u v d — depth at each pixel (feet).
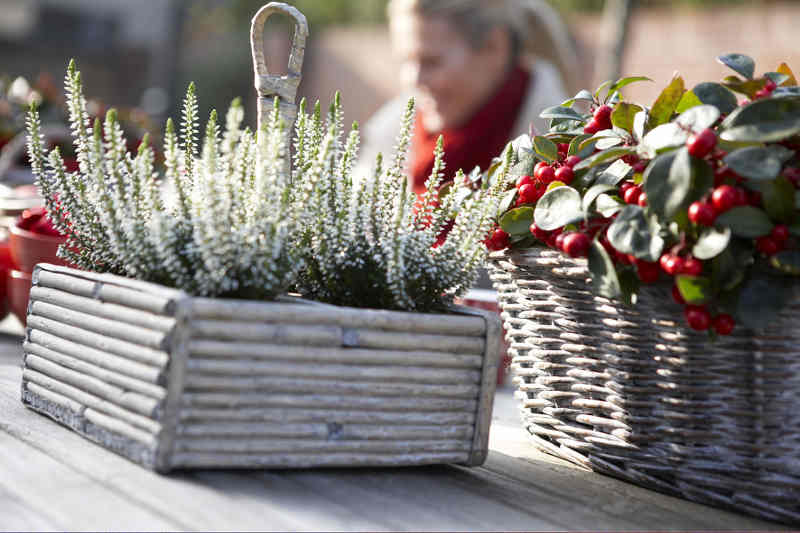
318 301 3.80
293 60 3.80
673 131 3.23
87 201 3.74
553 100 11.12
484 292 5.80
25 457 3.31
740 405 3.33
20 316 5.66
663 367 3.45
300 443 3.31
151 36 49.67
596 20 28.99
